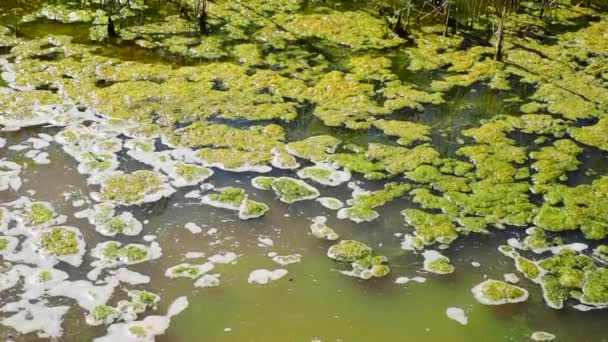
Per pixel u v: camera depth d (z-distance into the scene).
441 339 5.12
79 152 6.89
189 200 6.38
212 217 6.19
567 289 5.61
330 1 10.98
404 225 6.25
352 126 7.70
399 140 7.49
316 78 8.67
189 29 9.73
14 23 9.52
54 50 8.87
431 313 5.34
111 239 5.86
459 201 6.58
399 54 9.42
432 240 6.09
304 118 7.80
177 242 5.88
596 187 6.84
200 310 5.24
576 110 8.20
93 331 5.00
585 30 10.34
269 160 7.01
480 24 10.43
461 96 8.44
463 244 6.05
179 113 7.68
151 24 9.79
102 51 8.94
